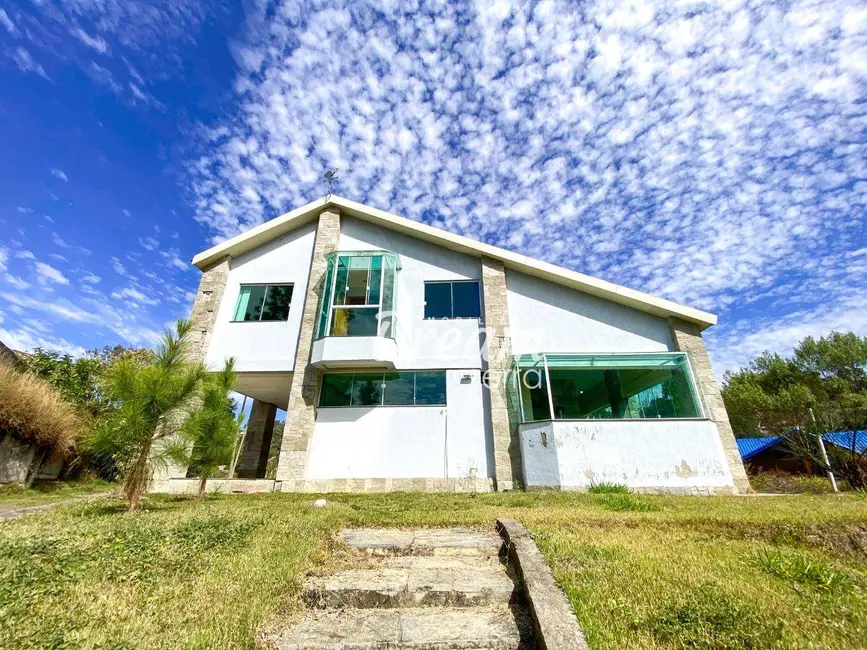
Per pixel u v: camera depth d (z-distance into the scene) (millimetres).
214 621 2902
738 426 25062
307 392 12938
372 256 14055
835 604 3084
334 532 5207
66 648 2496
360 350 12742
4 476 12203
